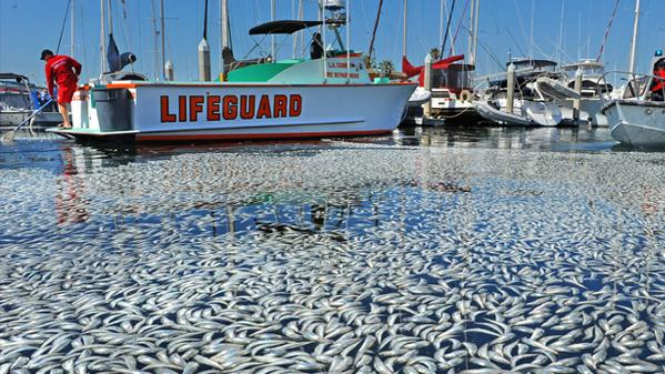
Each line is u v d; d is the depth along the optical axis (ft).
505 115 67.97
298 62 38.78
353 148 31.60
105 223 10.89
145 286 7.06
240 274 7.57
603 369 4.83
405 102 44.80
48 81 34.94
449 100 70.13
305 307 6.31
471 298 6.63
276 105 37.45
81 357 5.03
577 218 11.41
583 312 6.20
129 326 5.75
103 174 18.42
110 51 54.70
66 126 35.53
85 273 7.63
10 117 50.01
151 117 33.04
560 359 5.01
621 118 34.78
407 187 15.81
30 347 5.24
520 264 8.11
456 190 15.30
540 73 80.02
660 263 8.17
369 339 5.41
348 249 8.96
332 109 40.32
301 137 39.22
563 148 33.63
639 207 12.68
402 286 7.08
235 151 28.91
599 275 7.60
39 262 8.14
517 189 15.52
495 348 5.23
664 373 4.76
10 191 14.75
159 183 16.30
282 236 9.88
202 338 5.45
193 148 31.04
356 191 15.02
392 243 9.36
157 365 4.87
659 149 33.37
